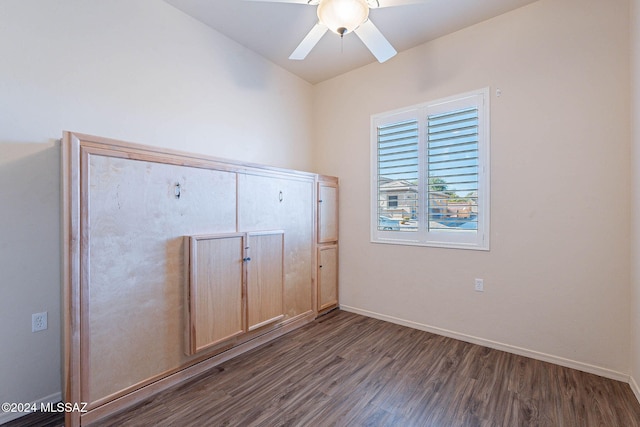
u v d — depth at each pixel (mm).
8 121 1717
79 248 1592
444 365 2293
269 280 2639
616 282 2080
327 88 3805
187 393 1938
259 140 3254
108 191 1707
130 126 2238
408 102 3082
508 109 2484
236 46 3010
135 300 1833
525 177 2412
